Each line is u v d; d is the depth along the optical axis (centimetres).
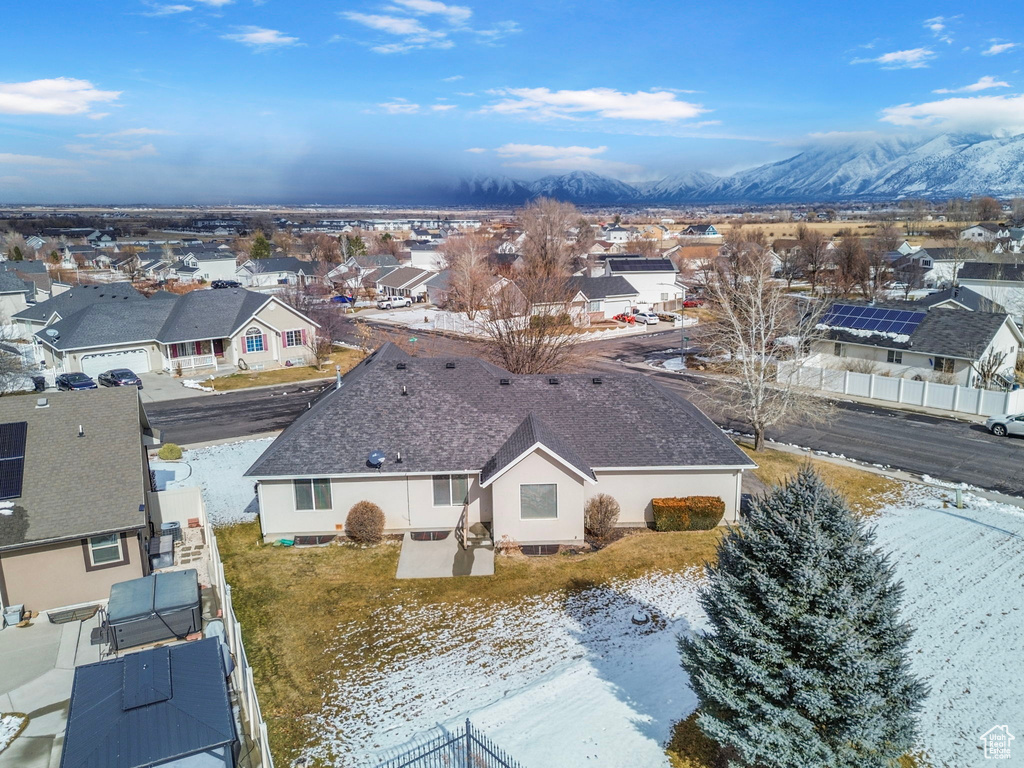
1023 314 5594
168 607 1792
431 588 2142
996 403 3897
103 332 5016
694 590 2138
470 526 2533
